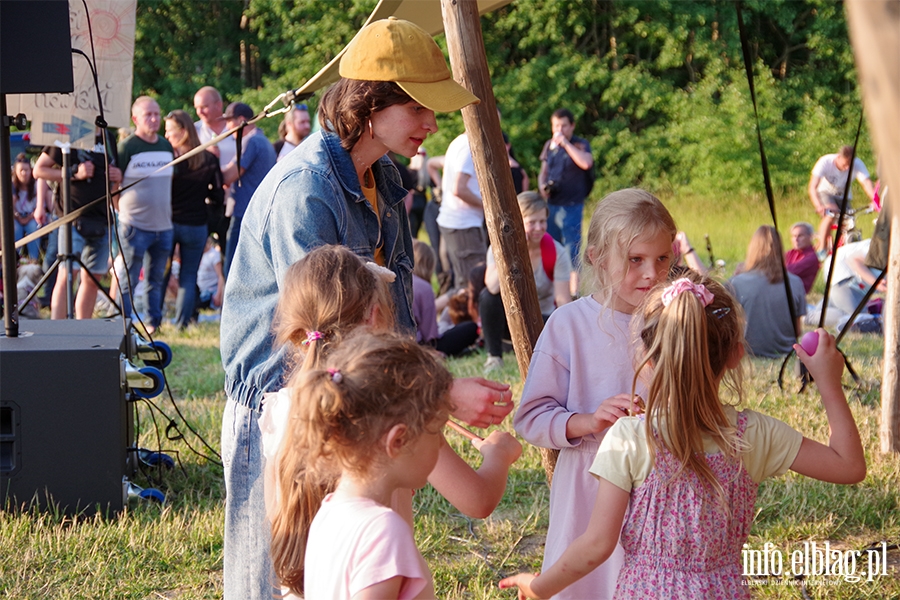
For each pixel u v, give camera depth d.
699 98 17.12
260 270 2.11
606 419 2.14
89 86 5.00
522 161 18.23
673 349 1.81
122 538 3.40
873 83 0.82
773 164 16.17
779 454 1.89
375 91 2.09
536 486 3.99
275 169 2.14
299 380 1.55
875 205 7.57
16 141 8.81
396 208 2.41
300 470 1.68
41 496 3.56
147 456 4.25
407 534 1.51
